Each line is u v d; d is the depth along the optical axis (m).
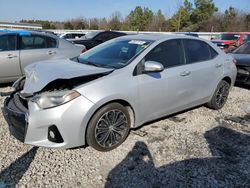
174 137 4.00
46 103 3.06
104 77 3.39
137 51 3.89
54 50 6.70
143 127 4.28
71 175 3.01
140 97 3.66
